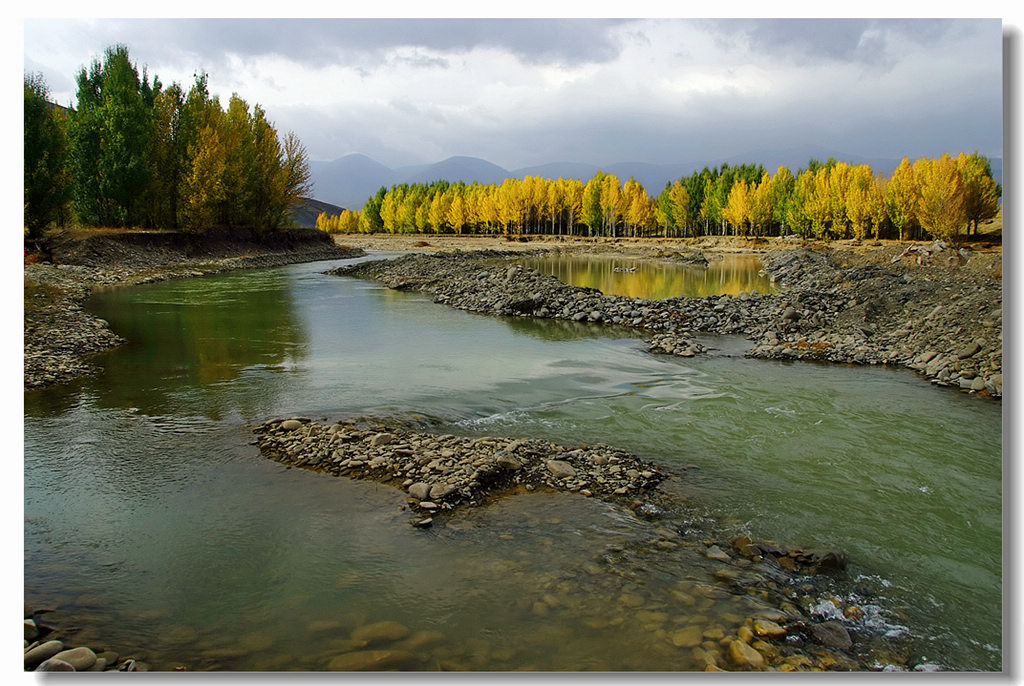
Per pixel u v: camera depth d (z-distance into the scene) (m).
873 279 27.73
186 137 48.84
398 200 125.81
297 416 11.56
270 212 60.88
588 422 11.83
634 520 7.79
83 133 42.66
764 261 55.28
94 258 36.91
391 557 6.77
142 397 12.92
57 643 5.17
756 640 5.39
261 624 5.59
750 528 7.73
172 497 8.27
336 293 32.25
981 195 62.00
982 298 18.88
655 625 5.57
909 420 12.14
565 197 104.69
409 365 16.28
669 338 20.08
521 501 8.22
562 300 26.28
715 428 11.59
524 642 5.31
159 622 5.63
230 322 22.75
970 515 8.19
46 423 11.22
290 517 7.68
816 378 15.59
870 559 7.06
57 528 7.44
